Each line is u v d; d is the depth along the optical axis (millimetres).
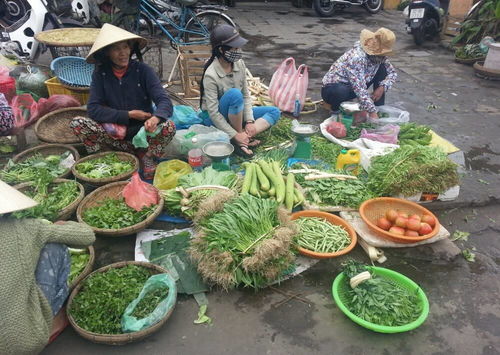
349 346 2469
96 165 3723
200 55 5590
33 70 5539
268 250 2625
